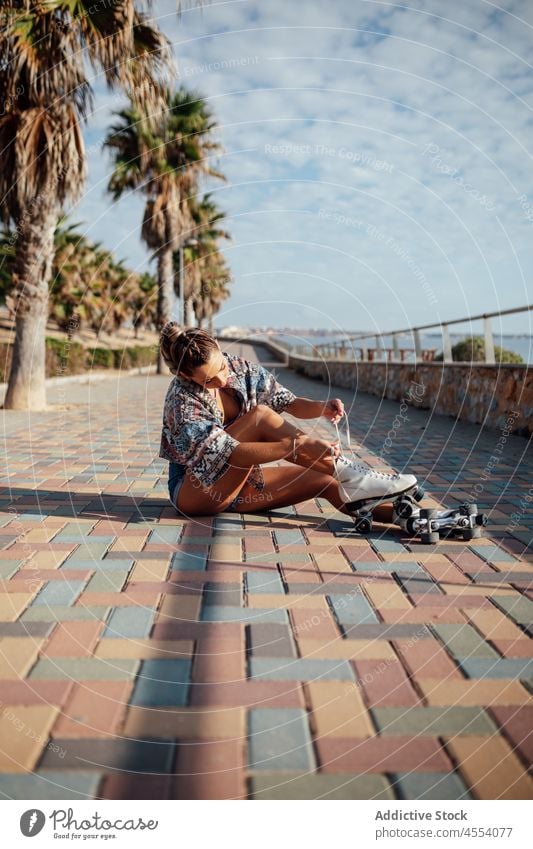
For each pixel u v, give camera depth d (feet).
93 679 5.38
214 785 4.17
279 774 4.28
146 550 8.78
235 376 9.93
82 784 4.19
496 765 4.36
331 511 10.94
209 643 6.05
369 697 5.13
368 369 42.39
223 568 8.09
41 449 17.85
